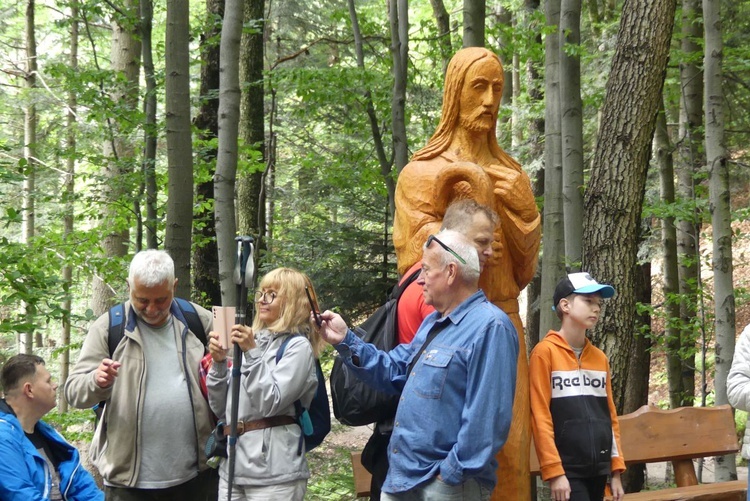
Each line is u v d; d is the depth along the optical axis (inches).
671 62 366.0
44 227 563.5
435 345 111.9
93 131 418.0
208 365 139.0
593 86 424.8
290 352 128.3
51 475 123.8
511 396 107.2
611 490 152.0
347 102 294.2
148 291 134.4
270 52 591.5
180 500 141.6
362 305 398.6
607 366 152.2
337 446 332.8
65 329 523.2
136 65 422.3
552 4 247.6
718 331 245.3
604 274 229.5
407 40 269.4
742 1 405.1
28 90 490.0
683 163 405.4
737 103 453.4
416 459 110.2
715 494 186.5
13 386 122.9
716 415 199.8
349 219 430.6
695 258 335.6
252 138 400.8
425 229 144.2
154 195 288.8
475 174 140.0
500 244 145.8
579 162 236.1
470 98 149.2
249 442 128.7
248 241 124.9
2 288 226.4
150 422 137.4
